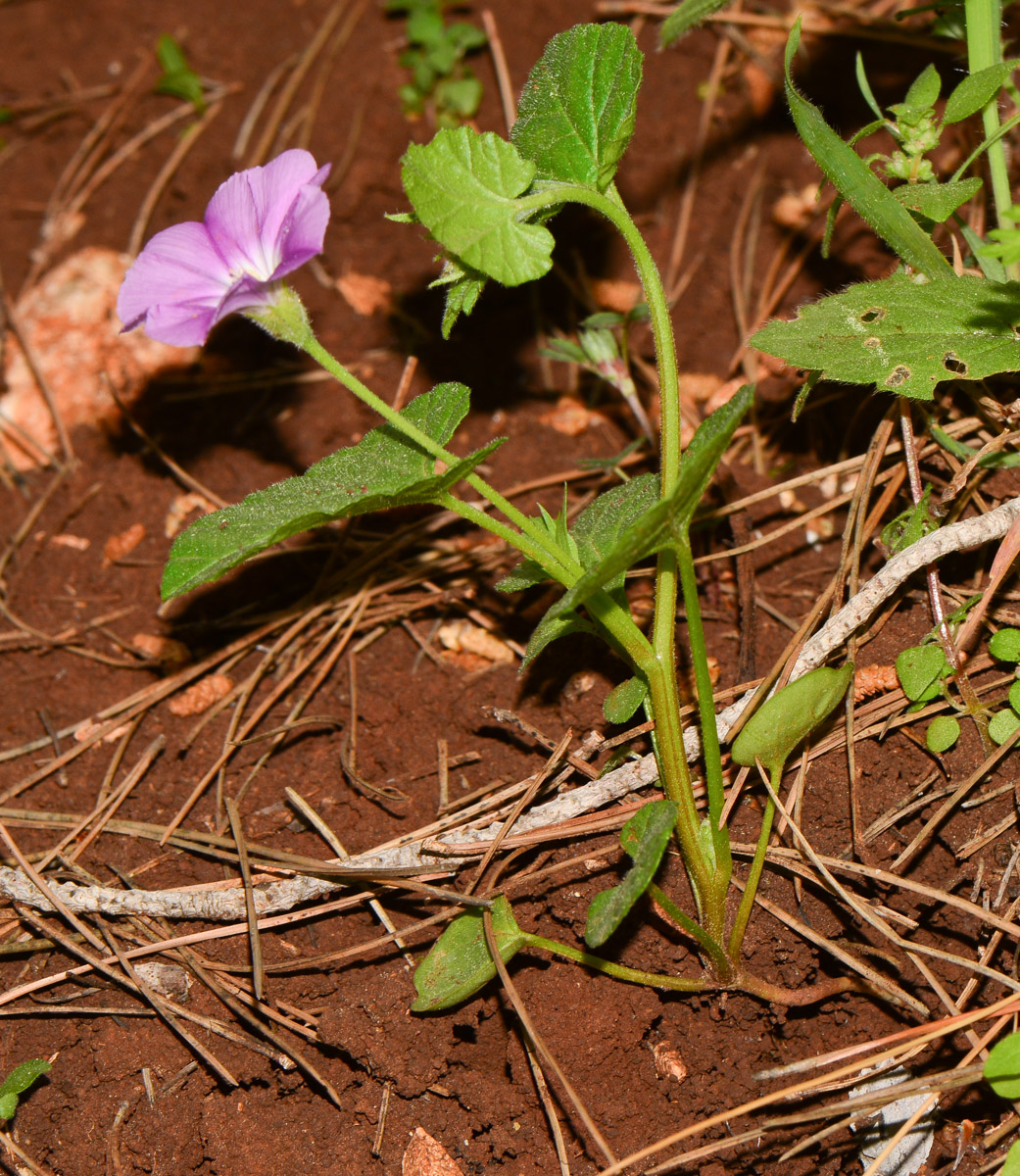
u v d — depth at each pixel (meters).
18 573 0.55
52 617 0.54
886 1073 0.49
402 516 0.54
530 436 0.55
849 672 0.49
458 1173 0.49
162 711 0.53
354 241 0.58
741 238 0.57
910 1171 0.49
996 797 0.50
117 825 0.51
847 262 0.56
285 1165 0.49
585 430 0.55
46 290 0.58
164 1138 0.49
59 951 0.51
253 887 0.50
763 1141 0.49
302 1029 0.50
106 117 0.61
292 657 0.53
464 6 0.59
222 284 0.50
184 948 0.50
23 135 0.62
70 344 0.57
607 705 0.50
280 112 0.59
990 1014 0.49
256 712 0.52
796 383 0.54
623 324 0.53
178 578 0.48
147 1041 0.50
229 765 0.52
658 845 0.48
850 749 0.50
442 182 0.48
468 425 0.56
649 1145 0.49
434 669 0.52
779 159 0.57
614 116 0.49
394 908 0.50
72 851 0.51
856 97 0.57
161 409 0.57
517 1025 0.49
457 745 0.52
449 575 0.53
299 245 0.49
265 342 0.57
